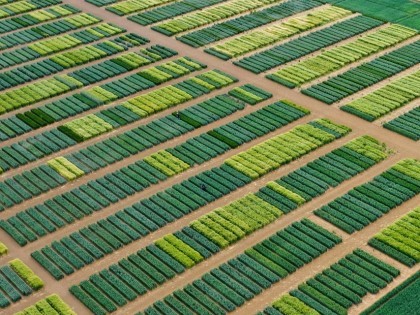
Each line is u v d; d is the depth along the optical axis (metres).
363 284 66.69
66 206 78.56
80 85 104.88
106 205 78.88
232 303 64.94
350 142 90.25
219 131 92.94
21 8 132.25
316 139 90.75
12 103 99.69
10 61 112.06
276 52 115.06
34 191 81.19
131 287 66.94
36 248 72.62
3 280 67.88
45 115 97.06
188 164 86.06
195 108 98.69
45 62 112.19
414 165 85.50
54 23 126.50
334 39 119.19
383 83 105.88
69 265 69.94
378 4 135.12
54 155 88.88
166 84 105.81
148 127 94.25
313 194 80.25
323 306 64.44
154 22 126.88
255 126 93.94
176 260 70.38
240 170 84.81
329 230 74.94
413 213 76.94
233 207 78.12
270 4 135.25
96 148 89.75
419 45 117.88
